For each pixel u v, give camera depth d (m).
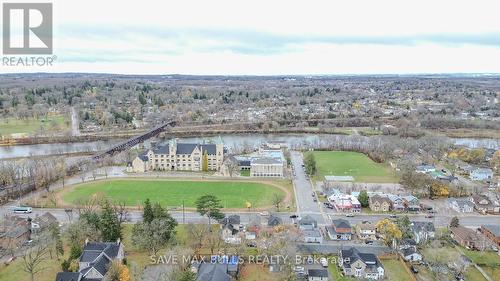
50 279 135.38
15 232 164.88
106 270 131.88
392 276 141.38
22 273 139.12
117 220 166.25
